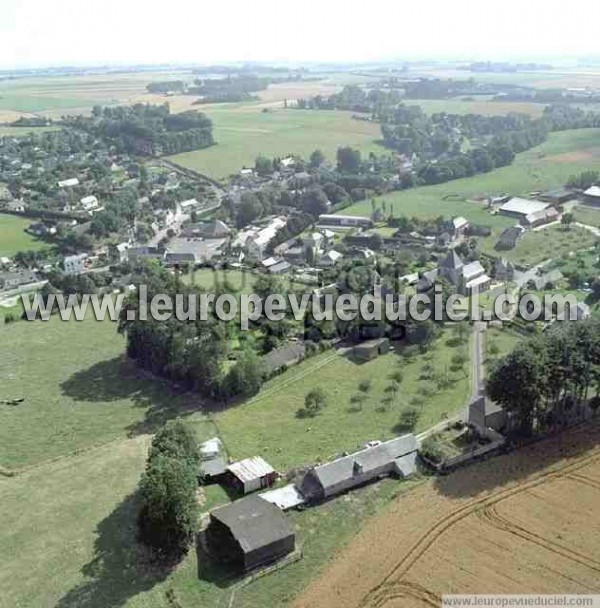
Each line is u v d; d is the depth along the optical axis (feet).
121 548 323.37
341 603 285.23
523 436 398.62
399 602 283.38
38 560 317.83
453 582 292.20
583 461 375.45
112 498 361.71
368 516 339.77
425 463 379.96
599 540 313.53
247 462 378.94
